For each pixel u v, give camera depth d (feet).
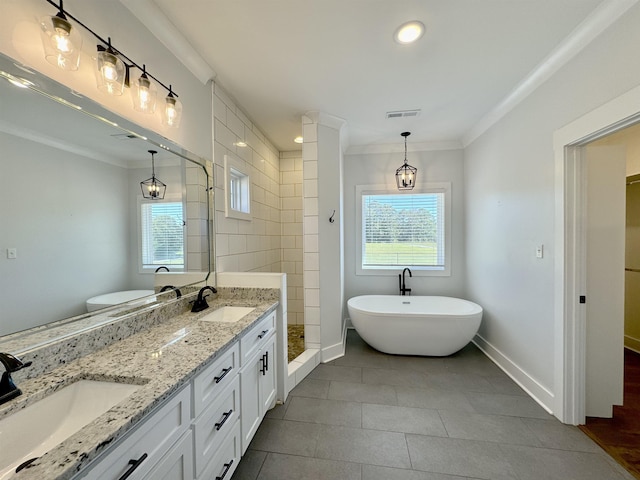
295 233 12.48
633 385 7.53
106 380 3.05
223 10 4.66
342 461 4.94
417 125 9.75
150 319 4.73
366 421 6.02
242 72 6.47
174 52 5.41
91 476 2.03
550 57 5.91
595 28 4.90
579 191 5.78
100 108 3.82
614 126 4.76
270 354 6.16
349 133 10.48
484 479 4.58
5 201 2.87
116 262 4.25
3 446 2.30
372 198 12.48
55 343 3.20
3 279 2.86
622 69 4.52
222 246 7.23
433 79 6.82
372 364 8.80
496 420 6.05
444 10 4.66
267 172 10.75
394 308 11.28
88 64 3.76
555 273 6.12
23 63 3.02
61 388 2.88
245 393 4.81
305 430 5.74
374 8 4.62
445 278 11.94
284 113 8.61
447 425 5.89
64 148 3.46
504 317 8.43
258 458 5.01
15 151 2.95
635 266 9.80
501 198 8.53
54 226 3.36
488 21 4.91
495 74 6.60
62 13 3.15
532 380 7.02
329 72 6.48
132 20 4.44
